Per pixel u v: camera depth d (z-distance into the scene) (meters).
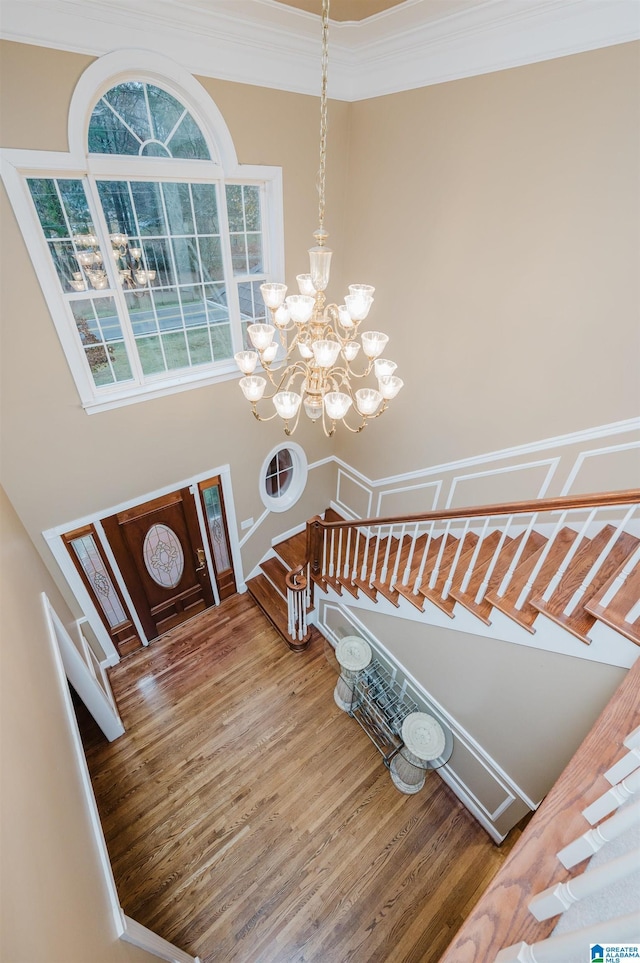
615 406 2.71
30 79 2.14
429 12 2.47
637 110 2.10
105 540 3.54
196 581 4.44
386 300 3.84
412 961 2.46
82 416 3.02
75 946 1.11
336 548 4.71
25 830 1.05
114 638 3.98
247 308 3.70
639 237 2.30
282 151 3.23
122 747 3.41
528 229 2.70
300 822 3.00
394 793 3.18
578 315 2.67
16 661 1.56
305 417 4.61
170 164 2.82
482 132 2.69
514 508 2.19
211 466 3.98
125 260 2.92
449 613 2.71
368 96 3.25
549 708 2.41
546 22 2.21
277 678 3.97
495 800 2.94
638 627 1.89
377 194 3.52
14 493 2.91
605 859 1.17
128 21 2.28
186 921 2.56
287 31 2.73
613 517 2.95
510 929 1.16
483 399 3.41
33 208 2.42
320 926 2.56
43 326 2.64
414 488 4.35
